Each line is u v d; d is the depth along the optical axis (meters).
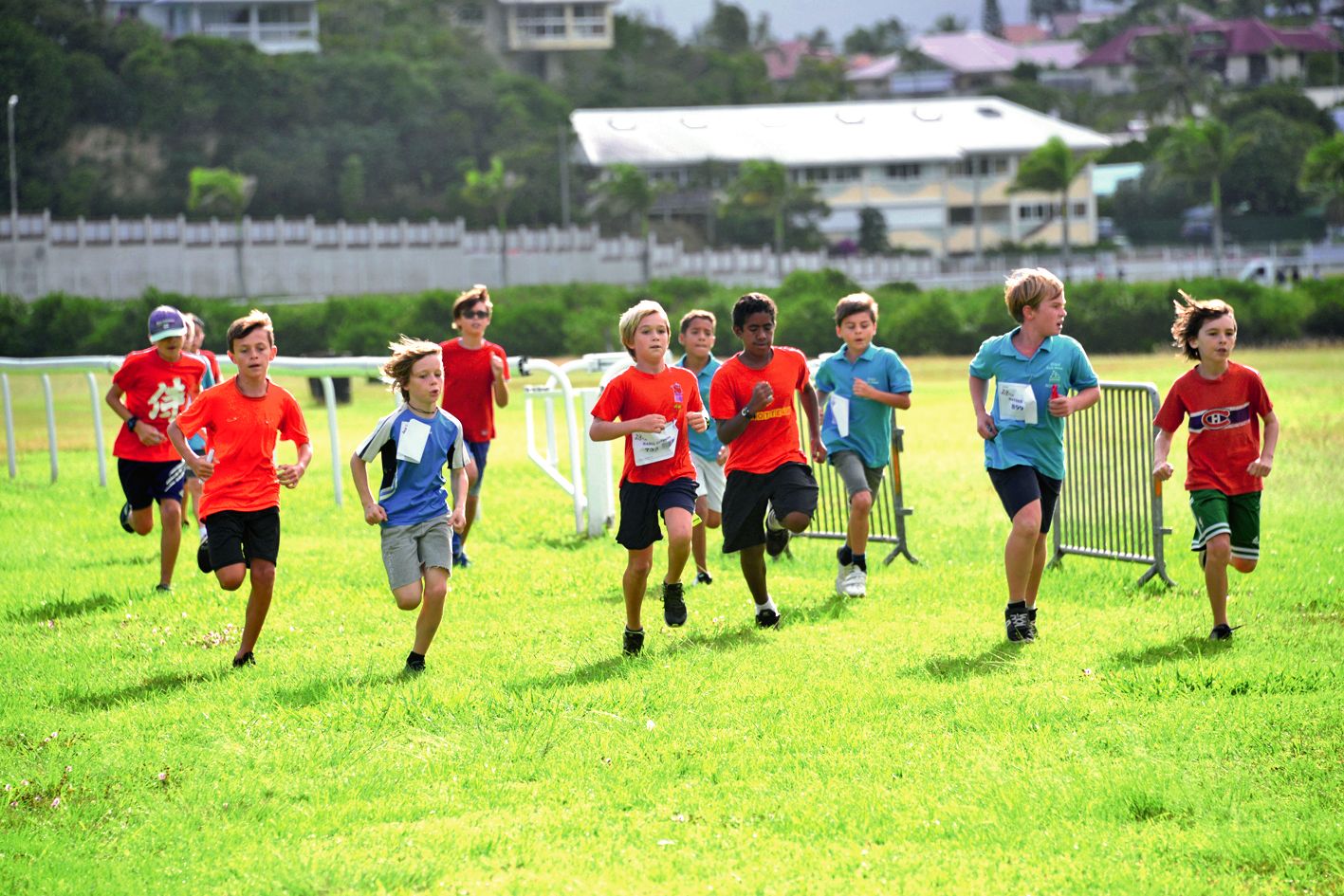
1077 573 21.33
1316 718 13.10
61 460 41.59
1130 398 20.78
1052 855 10.41
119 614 19.72
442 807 11.84
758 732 13.50
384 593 20.83
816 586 20.78
